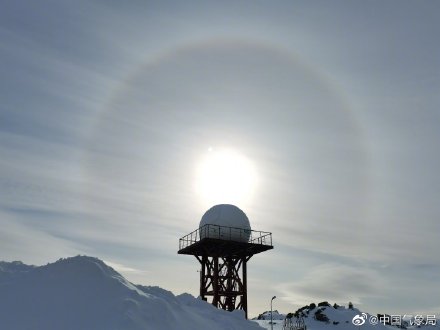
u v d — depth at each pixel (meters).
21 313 26.55
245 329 34.78
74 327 24.95
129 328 24.86
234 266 52.94
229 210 52.84
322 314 101.19
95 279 29.78
